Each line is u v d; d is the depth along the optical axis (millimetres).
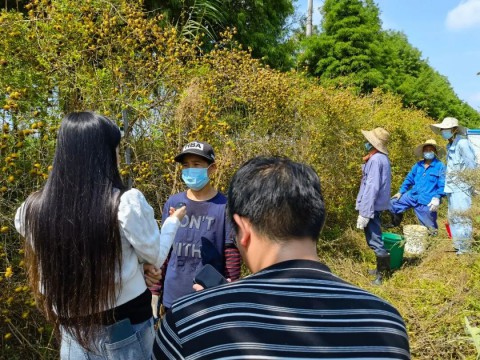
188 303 952
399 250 5199
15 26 3289
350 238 5949
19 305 2641
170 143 3775
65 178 1433
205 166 2518
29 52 3328
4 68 3031
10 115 2811
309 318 888
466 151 5453
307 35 16547
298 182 1050
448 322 3479
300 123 5844
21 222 1546
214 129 4031
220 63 5066
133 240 1494
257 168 1101
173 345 898
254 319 877
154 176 3773
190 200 2543
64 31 3463
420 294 4105
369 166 4934
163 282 2623
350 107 6770
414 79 22984
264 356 830
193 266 2449
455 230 4996
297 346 848
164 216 2594
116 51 3791
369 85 15547
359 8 15641
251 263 1078
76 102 3393
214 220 2459
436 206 5992
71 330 1498
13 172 2711
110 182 1479
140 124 3703
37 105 3096
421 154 6305
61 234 1403
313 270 984
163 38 3986
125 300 1552
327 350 853
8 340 2721
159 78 3873
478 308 3611
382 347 884
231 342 849
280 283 942
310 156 5660
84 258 1407
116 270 1499
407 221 7758
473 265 4520
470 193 5066
